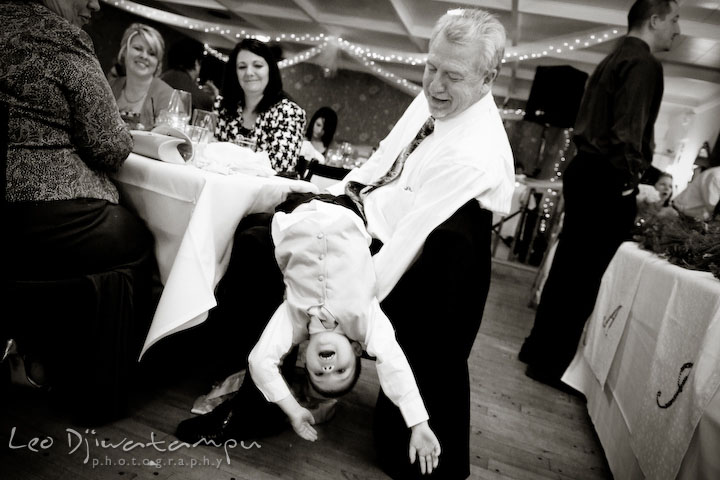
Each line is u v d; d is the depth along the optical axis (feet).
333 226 3.74
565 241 7.50
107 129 4.09
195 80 11.90
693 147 25.98
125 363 4.17
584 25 19.47
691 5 16.19
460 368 4.01
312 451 4.33
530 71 28.27
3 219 3.25
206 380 5.14
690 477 3.19
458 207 4.00
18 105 3.75
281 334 3.77
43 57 3.77
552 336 7.43
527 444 5.39
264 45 6.89
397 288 4.17
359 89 37.76
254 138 7.08
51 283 3.79
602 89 7.25
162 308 3.95
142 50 7.48
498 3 19.13
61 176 3.92
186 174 4.20
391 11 22.75
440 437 3.96
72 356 4.02
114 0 28.94
